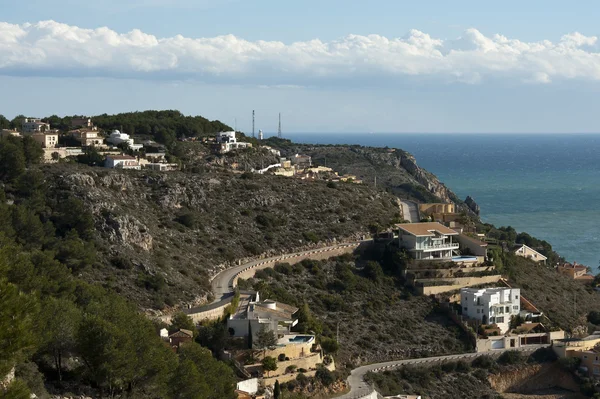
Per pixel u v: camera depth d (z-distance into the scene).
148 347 110.88
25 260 123.25
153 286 175.38
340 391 156.12
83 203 195.75
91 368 106.62
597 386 189.62
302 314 169.62
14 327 80.50
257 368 146.75
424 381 180.25
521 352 197.12
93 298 133.88
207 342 148.88
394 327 198.88
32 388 99.38
